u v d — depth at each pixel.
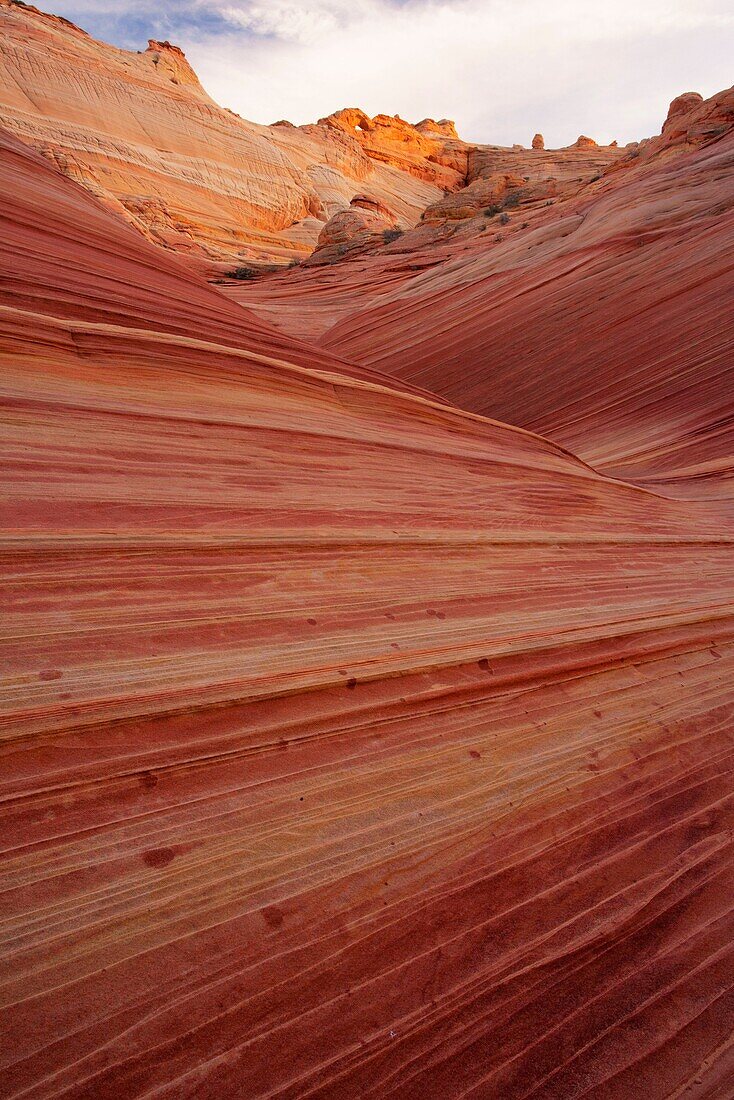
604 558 4.83
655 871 2.28
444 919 1.92
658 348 16.30
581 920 2.04
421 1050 1.61
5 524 2.66
